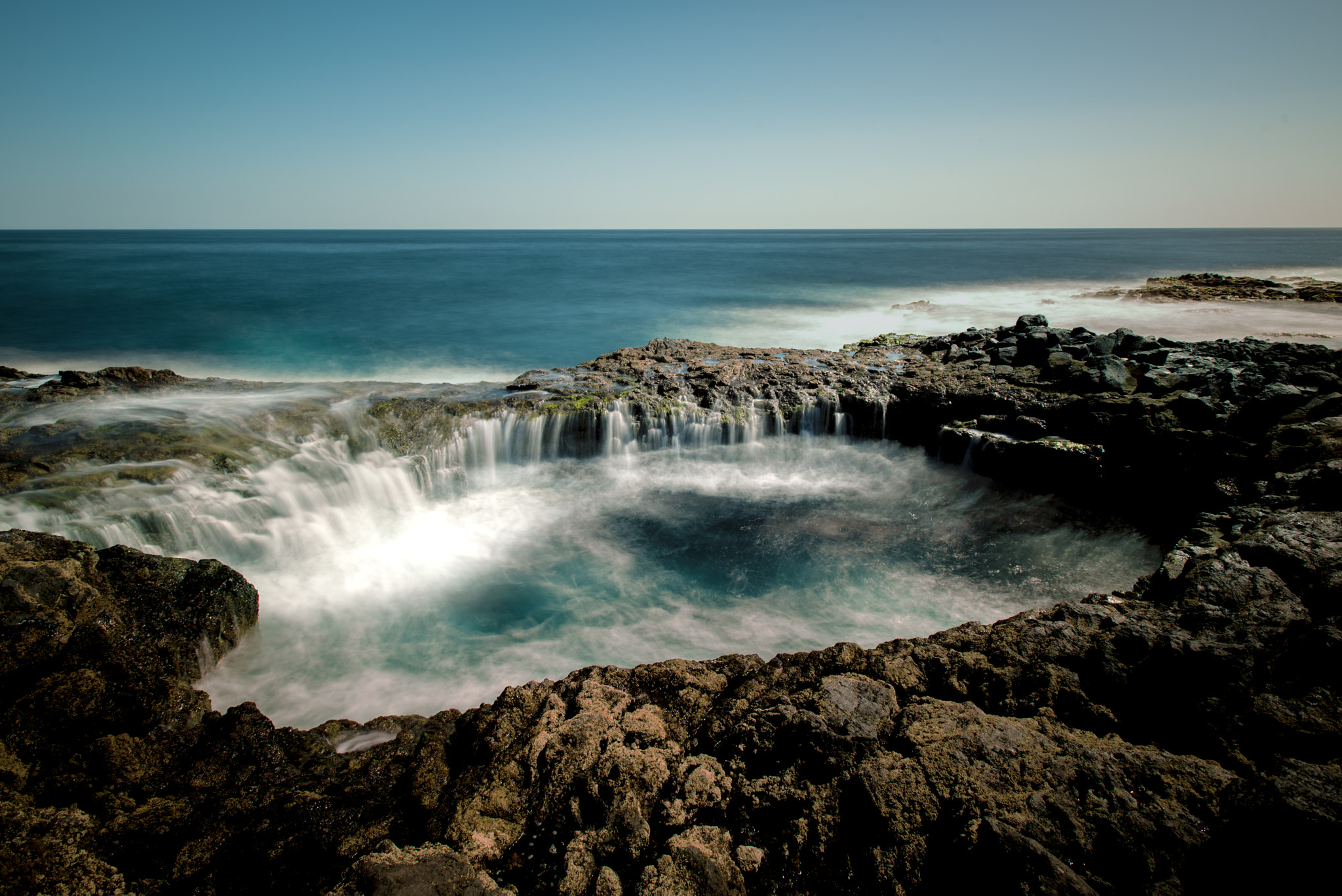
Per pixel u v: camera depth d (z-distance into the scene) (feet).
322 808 14.10
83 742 15.33
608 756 14.46
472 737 15.81
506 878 12.32
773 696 16.30
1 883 11.51
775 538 30.83
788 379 42.63
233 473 31.19
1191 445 30.25
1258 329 79.66
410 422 36.88
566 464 38.68
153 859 12.76
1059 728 14.39
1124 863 11.15
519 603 25.80
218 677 21.36
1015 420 35.88
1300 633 15.21
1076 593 26.08
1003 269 206.39
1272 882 10.31
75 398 38.68
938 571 27.86
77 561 19.67
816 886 11.80
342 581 27.43
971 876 11.02
